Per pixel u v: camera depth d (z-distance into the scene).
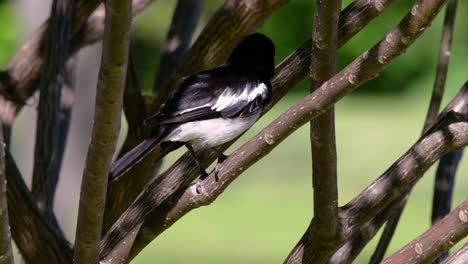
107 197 10.33
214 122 9.89
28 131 27.86
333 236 8.42
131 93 10.80
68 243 9.39
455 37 50.97
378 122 50.19
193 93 9.98
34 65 11.87
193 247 30.11
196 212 35.38
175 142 10.10
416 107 54.81
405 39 7.15
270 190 37.81
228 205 36.16
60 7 10.70
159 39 54.44
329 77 7.73
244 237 31.59
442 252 7.62
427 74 56.66
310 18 50.62
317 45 7.61
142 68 54.53
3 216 7.39
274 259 28.56
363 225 8.98
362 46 46.34
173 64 12.35
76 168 27.12
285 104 51.38
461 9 51.16
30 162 28.03
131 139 11.02
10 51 44.91
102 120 7.06
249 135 39.72
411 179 8.41
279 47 50.97
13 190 9.02
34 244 9.14
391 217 9.66
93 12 11.99
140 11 13.05
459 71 50.56
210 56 10.70
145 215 8.76
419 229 30.53
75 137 26.78
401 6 45.78
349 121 50.66
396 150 43.88
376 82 56.97
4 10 45.34
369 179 38.81
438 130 8.40
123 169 9.02
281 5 10.54
